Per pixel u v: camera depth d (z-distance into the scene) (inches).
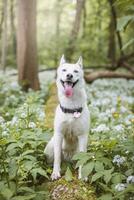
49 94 228.8
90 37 430.9
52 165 124.1
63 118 116.7
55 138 118.8
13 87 238.8
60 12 559.8
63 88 117.2
